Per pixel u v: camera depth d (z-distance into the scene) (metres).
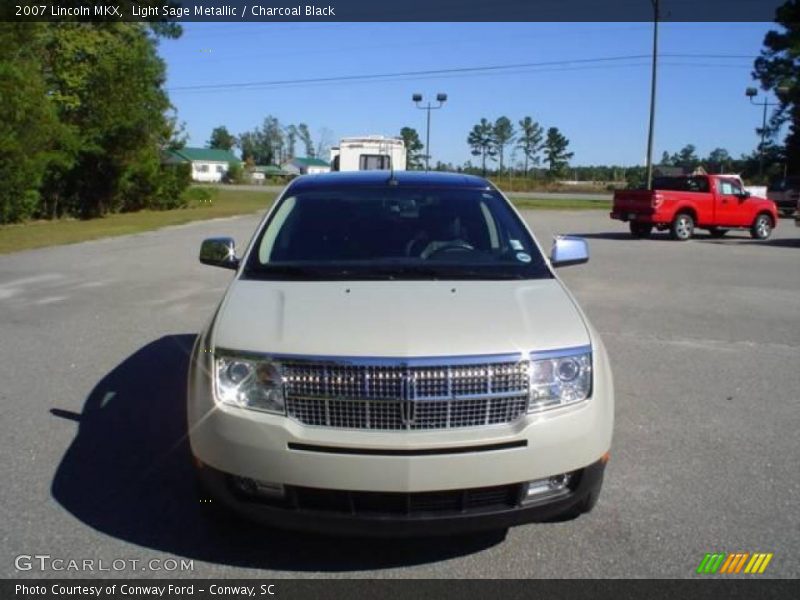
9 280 11.83
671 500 4.14
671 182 22.56
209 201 40.94
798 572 3.43
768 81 51.62
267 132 157.00
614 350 7.53
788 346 7.75
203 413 3.45
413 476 3.19
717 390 6.18
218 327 3.63
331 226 4.66
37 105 22.09
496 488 3.29
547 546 3.65
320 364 3.29
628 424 5.34
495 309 3.69
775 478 4.43
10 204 23.89
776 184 36.56
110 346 7.49
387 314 3.60
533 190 82.12
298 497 3.29
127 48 28.83
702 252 17.47
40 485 4.28
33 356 7.11
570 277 12.69
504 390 3.32
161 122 31.11
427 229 4.66
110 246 17.30
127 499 4.12
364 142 28.34
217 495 3.43
